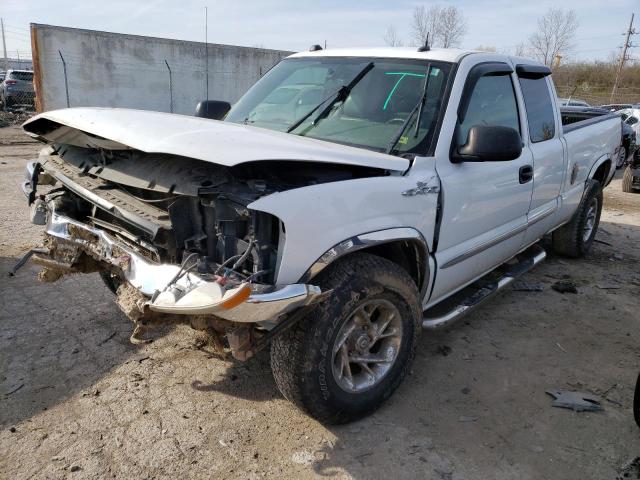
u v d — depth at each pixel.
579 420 2.99
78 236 3.01
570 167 4.92
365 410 2.84
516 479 2.53
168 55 18.78
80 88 17.39
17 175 9.50
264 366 3.37
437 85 3.25
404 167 2.85
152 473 2.46
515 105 3.94
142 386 3.11
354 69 3.62
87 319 3.87
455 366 3.51
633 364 3.64
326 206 2.42
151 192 2.69
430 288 3.23
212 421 2.84
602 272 5.54
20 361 3.30
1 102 23.48
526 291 4.89
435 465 2.59
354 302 2.58
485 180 3.45
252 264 2.37
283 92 3.88
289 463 2.56
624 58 50.75
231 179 2.40
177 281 2.31
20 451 2.56
